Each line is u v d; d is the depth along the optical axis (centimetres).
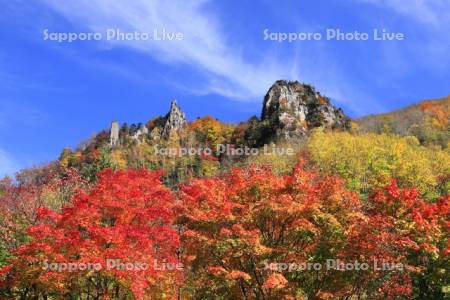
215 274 2003
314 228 2006
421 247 2261
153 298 2239
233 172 2325
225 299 2217
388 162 6206
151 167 8906
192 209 2206
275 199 2092
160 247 2288
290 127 10494
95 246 2052
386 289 2067
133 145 11269
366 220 2069
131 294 2248
